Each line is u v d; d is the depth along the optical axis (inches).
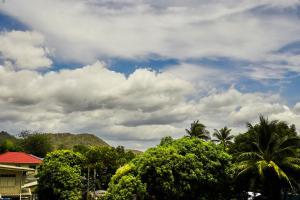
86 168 2250.2
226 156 1676.9
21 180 1847.9
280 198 1840.6
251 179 1755.7
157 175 1561.3
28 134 4252.0
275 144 1807.3
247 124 1909.4
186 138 1731.1
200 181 1593.3
